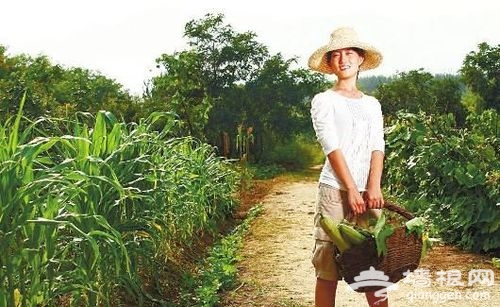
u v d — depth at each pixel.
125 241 5.55
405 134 10.55
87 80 53.38
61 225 3.97
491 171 8.42
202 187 9.06
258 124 41.88
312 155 44.69
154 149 6.41
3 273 3.75
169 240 7.08
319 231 4.27
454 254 8.08
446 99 46.78
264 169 31.75
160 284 6.38
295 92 43.62
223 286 6.64
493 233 7.98
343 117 4.28
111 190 4.91
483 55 46.25
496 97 46.06
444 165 8.73
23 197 3.65
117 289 5.50
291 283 6.86
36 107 19.23
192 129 26.34
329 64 4.59
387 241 3.82
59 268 4.51
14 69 38.25
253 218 12.43
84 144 4.71
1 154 3.89
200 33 42.84
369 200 4.27
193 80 29.86
